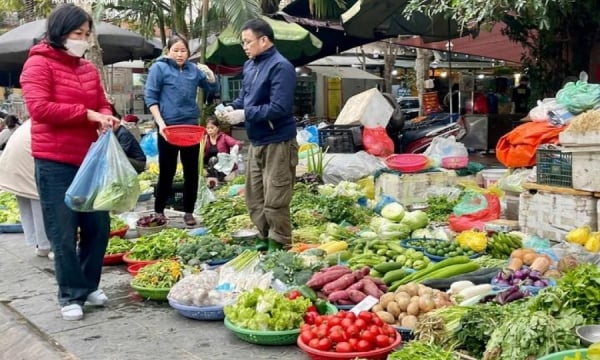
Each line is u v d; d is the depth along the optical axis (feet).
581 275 11.39
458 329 11.16
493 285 14.48
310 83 71.10
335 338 11.19
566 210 19.02
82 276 14.90
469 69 68.95
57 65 14.07
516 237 18.15
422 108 59.31
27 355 13.23
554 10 26.22
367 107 33.53
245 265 15.90
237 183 30.40
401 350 10.51
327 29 43.88
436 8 21.67
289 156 18.22
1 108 76.64
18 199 21.71
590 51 30.63
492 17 19.88
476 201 22.72
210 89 24.08
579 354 9.07
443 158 29.09
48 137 14.06
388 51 67.21
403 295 12.97
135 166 20.70
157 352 12.53
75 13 13.99
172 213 27.53
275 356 12.09
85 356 12.50
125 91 67.56
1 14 62.69
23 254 21.88
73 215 14.48
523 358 9.88
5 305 16.14
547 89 32.17
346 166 29.89
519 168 23.07
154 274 15.96
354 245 18.99
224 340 13.03
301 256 16.43
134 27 48.96
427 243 19.04
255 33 17.49
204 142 30.78
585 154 18.34
